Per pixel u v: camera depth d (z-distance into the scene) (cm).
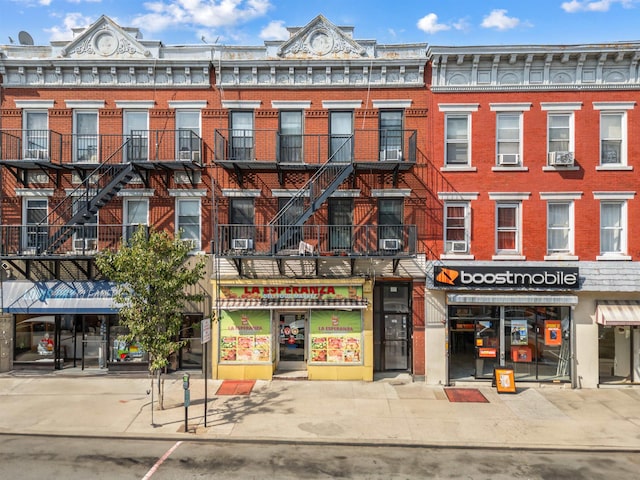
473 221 1539
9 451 999
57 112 1579
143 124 1598
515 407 1289
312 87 1571
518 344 1514
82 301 1505
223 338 1533
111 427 1123
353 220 1560
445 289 1492
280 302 1495
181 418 1182
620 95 1512
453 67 1550
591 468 945
